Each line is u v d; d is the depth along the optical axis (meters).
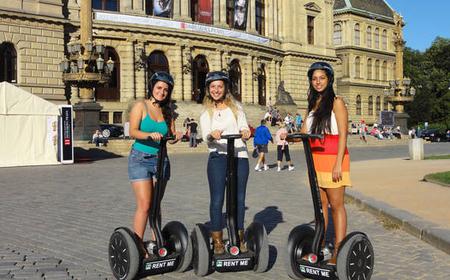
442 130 80.31
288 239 7.15
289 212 13.40
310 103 7.44
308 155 6.90
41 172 25.12
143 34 52.78
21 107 29.31
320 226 6.91
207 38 57.66
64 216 12.68
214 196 7.79
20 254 8.94
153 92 7.74
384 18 98.38
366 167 25.77
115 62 51.72
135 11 52.81
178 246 7.71
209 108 7.90
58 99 47.00
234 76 62.50
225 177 7.78
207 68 59.09
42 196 16.28
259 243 7.63
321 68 7.19
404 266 8.28
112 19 50.69
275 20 68.94
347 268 6.57
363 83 94.38
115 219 12.28
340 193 7.21
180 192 17.30
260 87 66.44
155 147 7.65
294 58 70.19
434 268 8.17
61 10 47.25
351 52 92.38
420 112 97.81
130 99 51.78
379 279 7.60
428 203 13.16
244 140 7.85
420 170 22.94
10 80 44.88
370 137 63.09
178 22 55.19
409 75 102.88
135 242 7.22
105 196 16.30
